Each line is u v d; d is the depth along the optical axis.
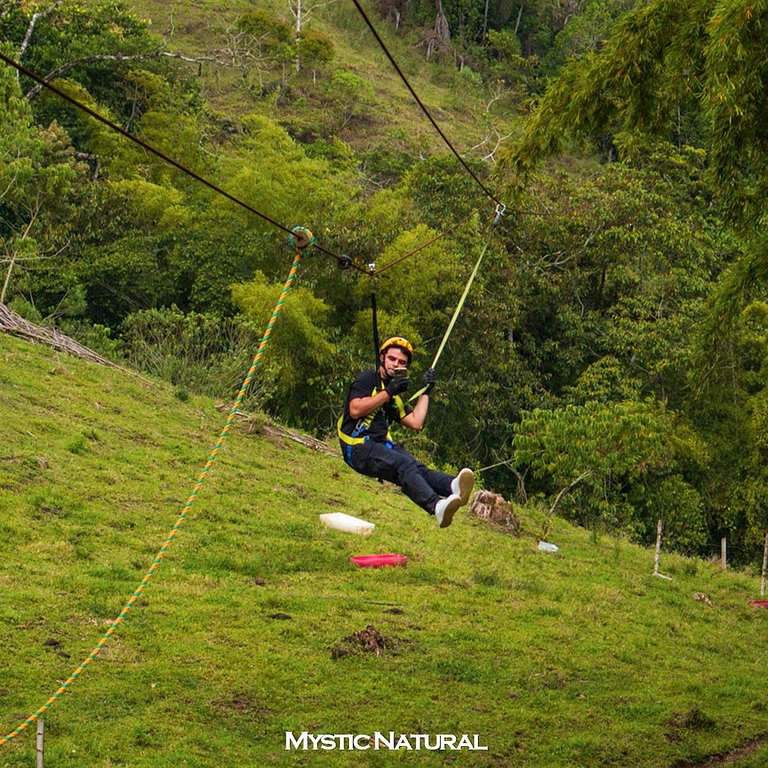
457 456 52.56
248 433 37.62
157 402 37.47
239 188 52.31
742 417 51.53
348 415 13.18
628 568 33.19
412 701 17.31
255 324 46.38
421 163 59.97
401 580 25.20
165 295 54.38
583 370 56.06
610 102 19.33
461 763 15.35
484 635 21.45
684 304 52.56
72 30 73.25
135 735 14.46
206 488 29.52
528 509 39.28
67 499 25.16
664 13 18.38
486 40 140.50
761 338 50.34
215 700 16.16
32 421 30.22
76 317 53.94
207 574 22.77
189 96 76.44
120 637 18.08
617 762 16.39
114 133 66.31
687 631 26.02
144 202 55.56
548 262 57.12
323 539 27.55
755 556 52.66
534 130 19.72
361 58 128.75
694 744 17.61
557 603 25.81
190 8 124.31
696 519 46.34
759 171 19.55
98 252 54.09
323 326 52.16
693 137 72.12
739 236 20.80
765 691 21.45
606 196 55.88
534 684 19.09
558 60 131.25
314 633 19.84
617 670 21.00
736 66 16.02
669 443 45.34
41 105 68.12
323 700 16.83
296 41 114.69
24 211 56.03
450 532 31.84
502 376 53.75
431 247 51.66
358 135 104.75
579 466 37.34
